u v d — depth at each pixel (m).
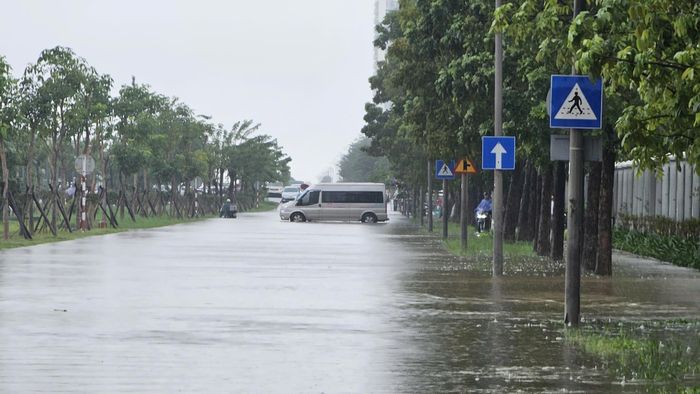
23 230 72.75
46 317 30.66
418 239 87.31
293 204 141.50
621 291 41.41
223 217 159.12
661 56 24.55
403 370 22.44
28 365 22.44
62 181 84.94
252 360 23.53
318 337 27.36
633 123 26.69
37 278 43.50
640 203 80.44
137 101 102.50
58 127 79.56
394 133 129.88
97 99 82.56
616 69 24.19
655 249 64.19
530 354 24.75
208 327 29.02
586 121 29.06
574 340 27.00
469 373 22.11
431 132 68.19
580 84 29.06
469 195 122.75
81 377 21.08
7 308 32.81
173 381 20.80
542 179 64.25
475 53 57.72
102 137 96.75
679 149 26.94
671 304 36.59
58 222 99.81
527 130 54.19
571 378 21.56
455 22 58.62
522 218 77.44
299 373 21.95
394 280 45.41
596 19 23.50
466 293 39.66
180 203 145.75
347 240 84.31
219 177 194.75
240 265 53.47
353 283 43.69
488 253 65.38
